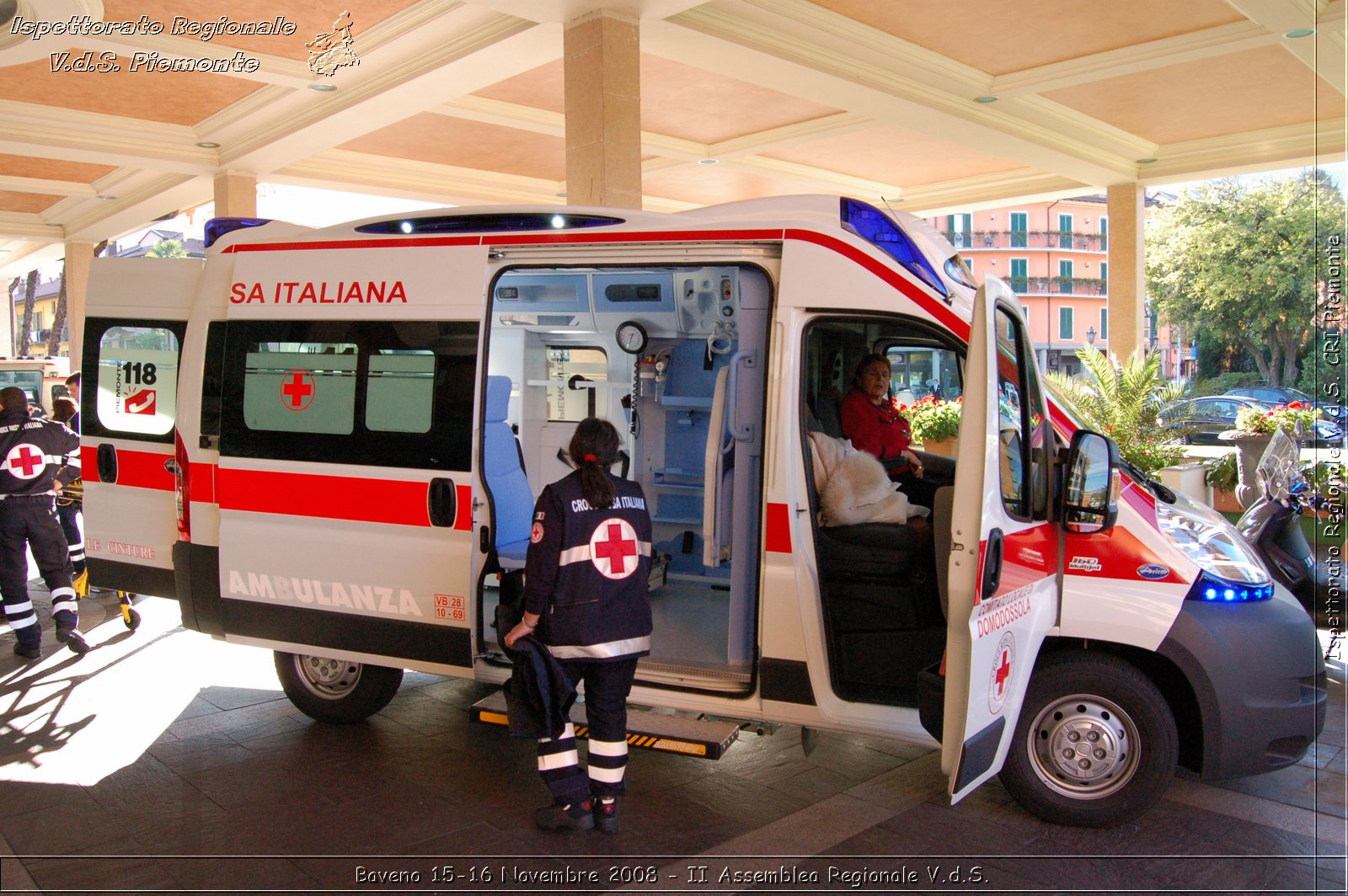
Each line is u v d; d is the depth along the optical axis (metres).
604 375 6.76
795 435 3.96
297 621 4.79
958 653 3.17
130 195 15.88
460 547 4.42
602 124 7.91
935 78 10.34
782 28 8.88
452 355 4.45
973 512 3.15
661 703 4.22
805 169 15.29
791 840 3.85
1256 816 4.07
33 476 6.11
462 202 15.91
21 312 61.25
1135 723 3.85
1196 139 13.36
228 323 4.96
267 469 4.83
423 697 5.58
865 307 3.88
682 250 4.14
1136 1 8.70
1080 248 54.88
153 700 5.50
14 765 4.58
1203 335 28.92
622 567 3.80
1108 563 3.88
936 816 4.07
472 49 8.77
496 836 3.88
